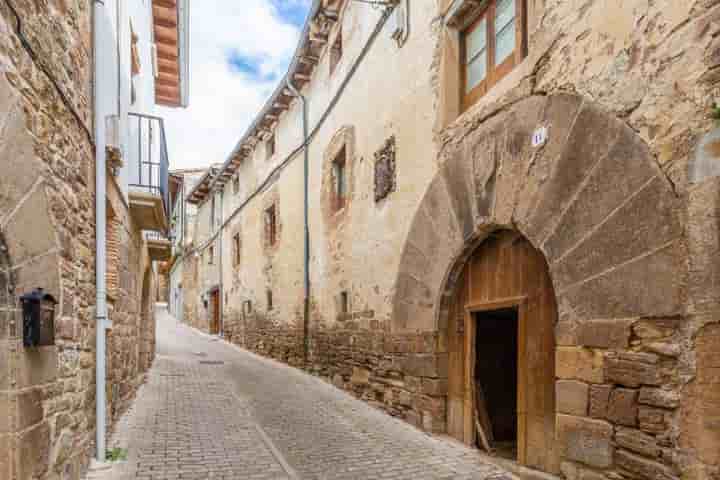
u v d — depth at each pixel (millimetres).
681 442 2486
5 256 2244
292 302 10578
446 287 5055
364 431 5219
